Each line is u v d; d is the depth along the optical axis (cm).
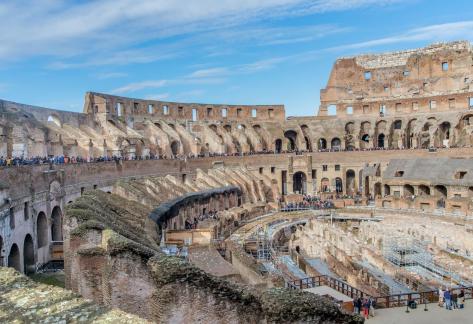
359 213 7381
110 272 1738
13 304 1237
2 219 3148
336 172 9288
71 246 2158
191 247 4538
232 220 6550
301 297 1540
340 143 10038
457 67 10075
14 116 5509
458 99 9212
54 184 4484
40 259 4125
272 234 6038
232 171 8650
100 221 2400
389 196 7738
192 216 6425
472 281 3844
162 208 5003
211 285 1527
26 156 5147
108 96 8006
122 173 6328
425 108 9619
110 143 7269
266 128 10356
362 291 3434
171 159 7819
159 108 9388
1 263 3152
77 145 6366
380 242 5144
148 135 8625
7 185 3247
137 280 1750
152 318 1521
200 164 8569
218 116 10350
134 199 5016
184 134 9250
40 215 4256
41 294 1298
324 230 5947
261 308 1575
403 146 9525
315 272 4234
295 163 9294
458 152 8269
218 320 1529
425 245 5053
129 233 2489
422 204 7231
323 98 11419
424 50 10625
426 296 3284
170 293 1486
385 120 9950
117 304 1733
